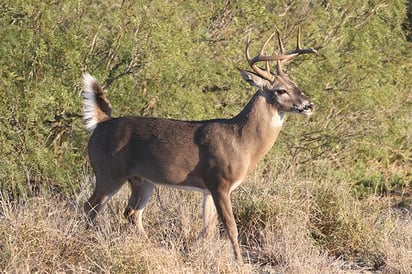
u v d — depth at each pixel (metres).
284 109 29.30
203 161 28.86
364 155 43.97
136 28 35.00
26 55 33.50
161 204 31.02
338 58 41.34
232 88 38.78
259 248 29.23
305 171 39.84
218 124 29.23
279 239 29.16
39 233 25.44
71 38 33.69
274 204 30.72
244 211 30.91
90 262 24.95
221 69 37.72
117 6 34.88
